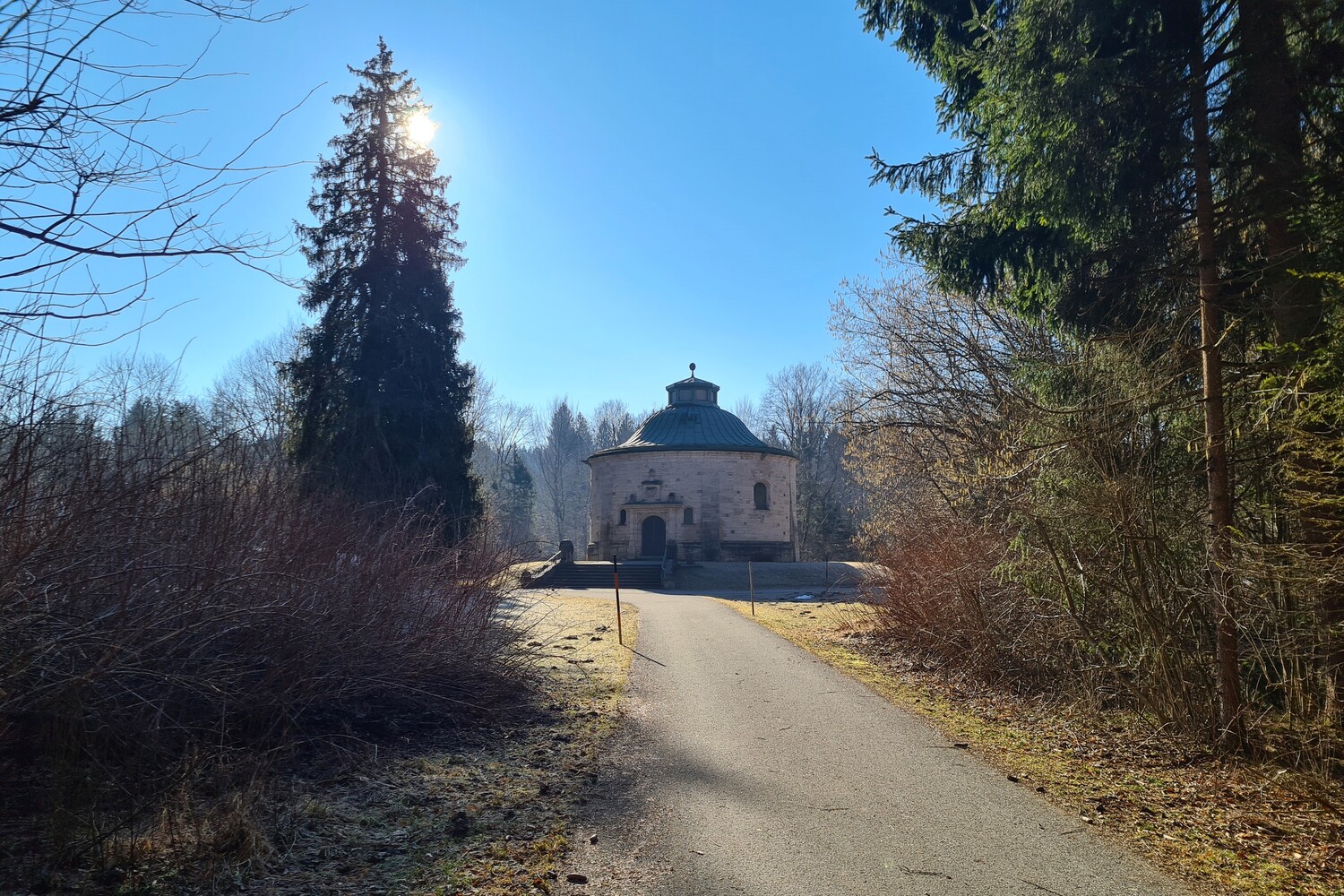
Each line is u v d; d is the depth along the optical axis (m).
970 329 18.56
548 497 90.31
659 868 4.87
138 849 4.91
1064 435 8.84
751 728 8.41
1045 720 8.98
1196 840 5.41
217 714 6.52
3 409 5.41
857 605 19.66
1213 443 7.68
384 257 27.23
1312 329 7.40
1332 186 7.39
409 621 8.80
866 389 21.14
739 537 43.16
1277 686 7.34
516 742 7.97
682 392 47.84
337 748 6.95
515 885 4.64
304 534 7.95
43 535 5.37
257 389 29.69
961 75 11.43
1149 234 8.77
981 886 4.62
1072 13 7.95
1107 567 8.91
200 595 6.14
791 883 4.66
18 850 4.83
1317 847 5.38
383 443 25.20
